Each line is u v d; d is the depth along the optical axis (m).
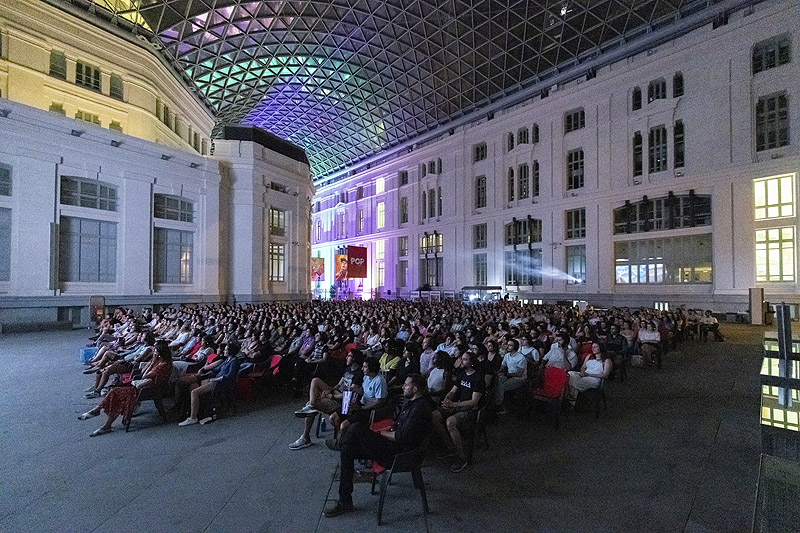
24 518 3.91
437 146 45.84
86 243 21.12
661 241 28.28
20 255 18.67
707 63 26.16
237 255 27.80
